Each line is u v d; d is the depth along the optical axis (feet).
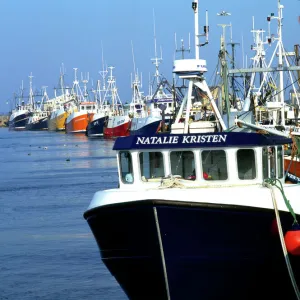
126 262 85.61
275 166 88.89
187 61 91.35
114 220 83.92
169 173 86.33
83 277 112.47
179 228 82.28
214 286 85.46
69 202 201.05
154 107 467.93
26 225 161.79
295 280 85.87
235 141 84.69
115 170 304.09
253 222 82.89
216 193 82.33
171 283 84.79
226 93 108.27
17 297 103.24
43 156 422.82
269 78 264.31
